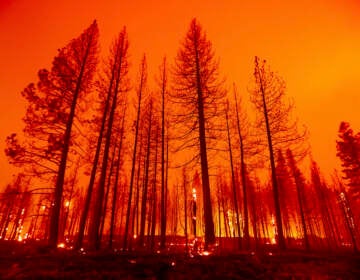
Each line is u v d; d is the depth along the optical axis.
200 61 15.61
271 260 8.94
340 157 27.52
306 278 6.83
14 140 13.63
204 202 12.18
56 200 12.69
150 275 6.22
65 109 15.23
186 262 7.71
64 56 15.62
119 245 22.38
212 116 14.64
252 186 26.72
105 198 19.56
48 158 13.93
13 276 5.86
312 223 35.06
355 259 10.02
